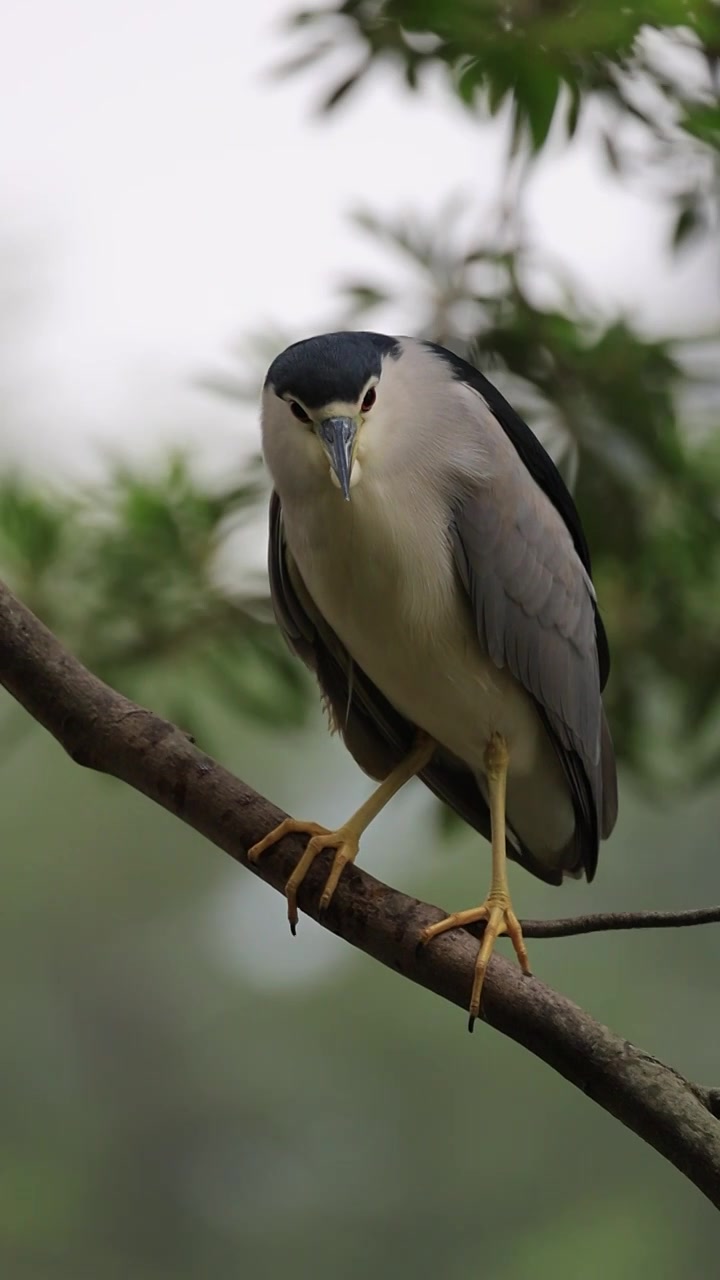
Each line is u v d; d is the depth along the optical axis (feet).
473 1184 75.56
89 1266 74.64
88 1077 79.71
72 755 19.01
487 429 22.93
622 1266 68.74
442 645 22.85
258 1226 75.82
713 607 30.63
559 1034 16.88
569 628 23.97
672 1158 16.15
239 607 29.86
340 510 21.77
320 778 76.48
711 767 30.81
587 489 28.66
